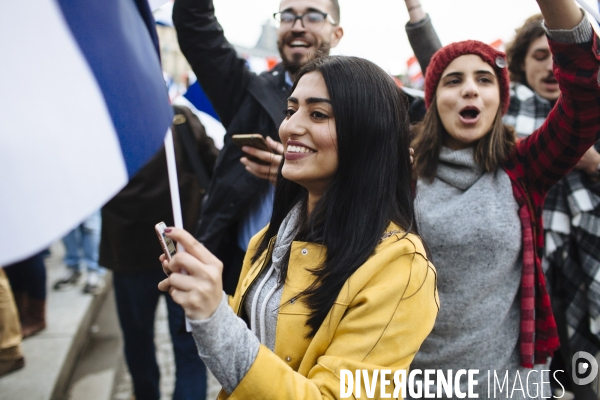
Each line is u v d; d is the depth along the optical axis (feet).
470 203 5.13
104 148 2.23
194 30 6.45
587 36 4.20
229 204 6.68
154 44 2.89
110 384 10.17
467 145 5.54
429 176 5.53
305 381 3.11
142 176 7.90
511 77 7.64
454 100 5.32
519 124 7.04
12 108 2.01
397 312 3.30
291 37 6.86
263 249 4.39
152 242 7.98
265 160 6.03
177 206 2.96
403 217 3.75
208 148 8.64
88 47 2.26
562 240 6.30
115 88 2.35
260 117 6.74
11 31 2.07
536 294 5.16
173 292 2.93
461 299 5.05
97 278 13.85
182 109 8.53
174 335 7.86
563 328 6.47
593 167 6.19
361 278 3.38
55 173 2.04
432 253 5.14
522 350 5.06
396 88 3.74
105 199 2.19
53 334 11.18
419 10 6.93
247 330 3.12
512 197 5.14
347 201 3.57
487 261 4.99
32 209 1.97
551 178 5.09
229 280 7.07
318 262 3.65
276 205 4.39
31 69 2.08
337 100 3.51
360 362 3.17
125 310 8.18
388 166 3.61
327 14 6.89
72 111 2.15
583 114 4.52
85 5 2.30
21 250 1.94
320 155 3.59
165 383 9.96
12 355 9.48
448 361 5.11
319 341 3.41
